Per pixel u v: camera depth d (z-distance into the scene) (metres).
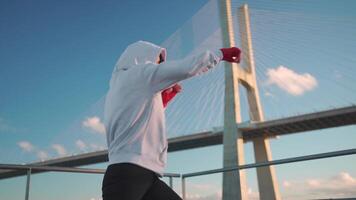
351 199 2.27
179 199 1.18
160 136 1.13
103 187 1.09
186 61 1.05
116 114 1.12
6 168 2.20
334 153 2.08
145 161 1.07
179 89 1.26
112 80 1.22
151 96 1.11
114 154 1.09
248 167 2.47
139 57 1.20
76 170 2.44
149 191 1.14
